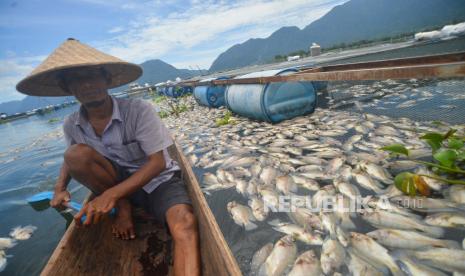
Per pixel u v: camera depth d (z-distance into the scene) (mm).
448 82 5203
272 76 4715
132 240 2102
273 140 4301
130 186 1874
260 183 2975
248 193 2820
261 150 3967
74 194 3617
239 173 3324
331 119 4770
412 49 8844
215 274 1503
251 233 2213
